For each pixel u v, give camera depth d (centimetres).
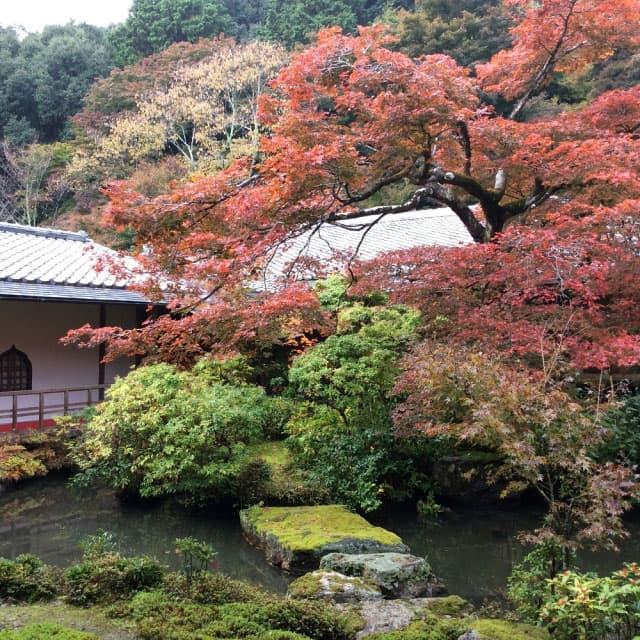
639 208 635
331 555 687
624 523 907
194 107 2878
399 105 697
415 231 1747
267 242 695
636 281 685
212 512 978
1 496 1059
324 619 511
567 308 685
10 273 1233
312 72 757
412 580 648
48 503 1030
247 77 2895
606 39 902
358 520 826
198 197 701
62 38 4050
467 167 880
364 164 772
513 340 651
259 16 4184
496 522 931
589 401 627
